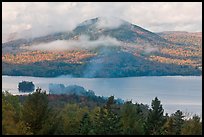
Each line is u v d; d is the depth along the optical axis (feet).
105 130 109.70
